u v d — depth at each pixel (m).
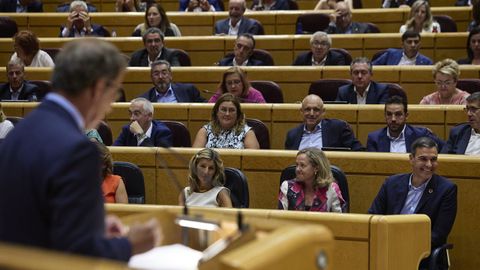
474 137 8.84
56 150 2.65
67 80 2.75
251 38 12.52
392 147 9.09
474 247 7.81
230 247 2.61
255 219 2.93
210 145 9.16
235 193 7.70
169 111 10.37
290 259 2.50
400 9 15.11
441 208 7.17
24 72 11.45
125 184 8.12
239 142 9.09
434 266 6.84
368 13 15.21
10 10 16.77
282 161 8.35
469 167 7.80
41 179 2.63
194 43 13.69
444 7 15.40
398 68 11.64
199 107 10.30
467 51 12.70
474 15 14.02
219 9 16.77
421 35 13.37
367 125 9.90
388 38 13.27
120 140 9.48
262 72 12.01
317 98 9.29
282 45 13.55
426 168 7.20
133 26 15.52
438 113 9.80
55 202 2.60
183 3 16.88
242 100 10.62
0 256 1.99
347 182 7.83
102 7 17.62
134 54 12.90
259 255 2.42
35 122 2.74
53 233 2.60
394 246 5.82
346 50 13.36
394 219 5.80
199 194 7.43
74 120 2.78
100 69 2.77
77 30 14.45
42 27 15.80
